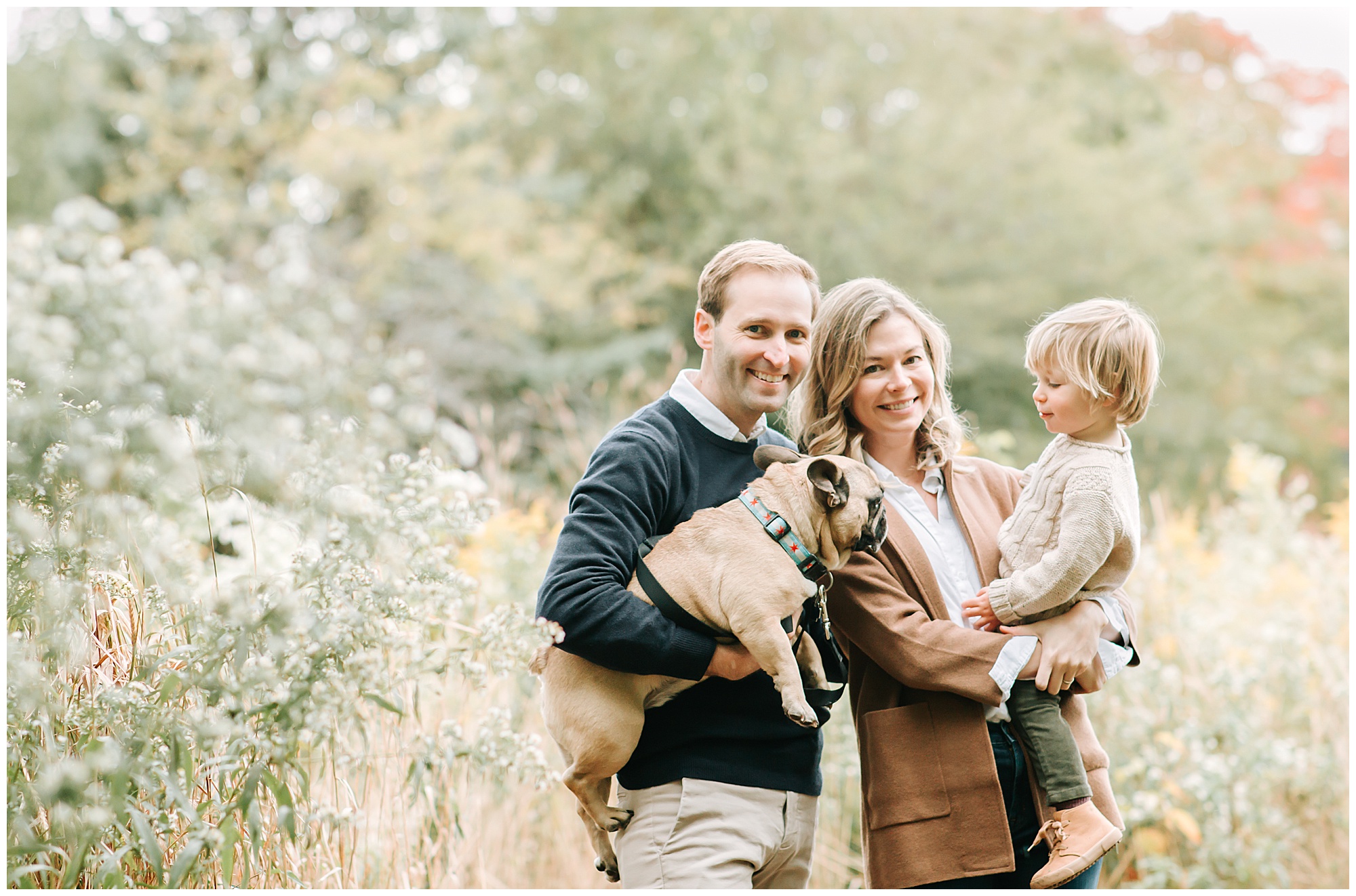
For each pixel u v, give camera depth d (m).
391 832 2.88
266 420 2.58
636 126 13.40
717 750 2.23
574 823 3.72
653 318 12.61
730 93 13.38
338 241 11.62
